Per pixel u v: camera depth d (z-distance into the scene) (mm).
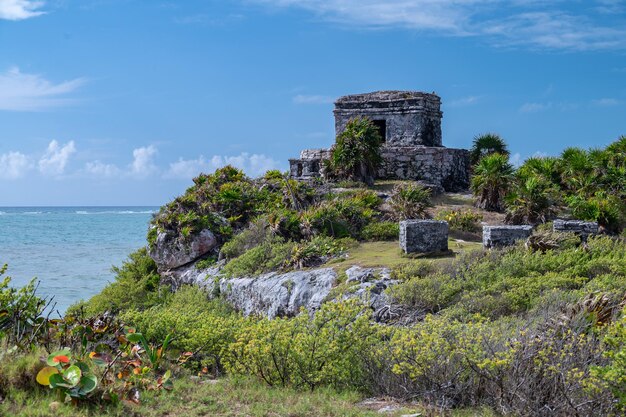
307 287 22641
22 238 87875
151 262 33812
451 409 8812
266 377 10633
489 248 23438
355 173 40625
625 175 38219
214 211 34312
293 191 35438
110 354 10062
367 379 10102
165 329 12875
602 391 7871
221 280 27297
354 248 28281
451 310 16688
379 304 18641
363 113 47031
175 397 8820
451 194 41312
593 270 18969
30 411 7309
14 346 8938
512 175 36938
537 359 8508
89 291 37125
